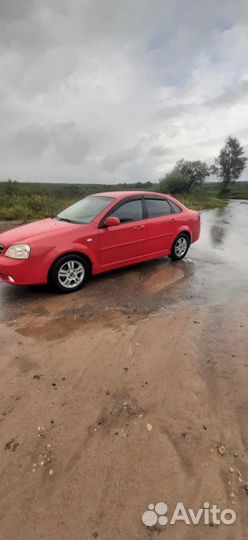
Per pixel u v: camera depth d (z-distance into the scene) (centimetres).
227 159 6159
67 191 2517
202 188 5869
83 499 166
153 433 208
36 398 241
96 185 5541
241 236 1030
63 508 162
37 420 220
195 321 370
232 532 152
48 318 379
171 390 250
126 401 238
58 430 211
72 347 313
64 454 193
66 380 262
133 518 158
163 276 543
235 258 695
